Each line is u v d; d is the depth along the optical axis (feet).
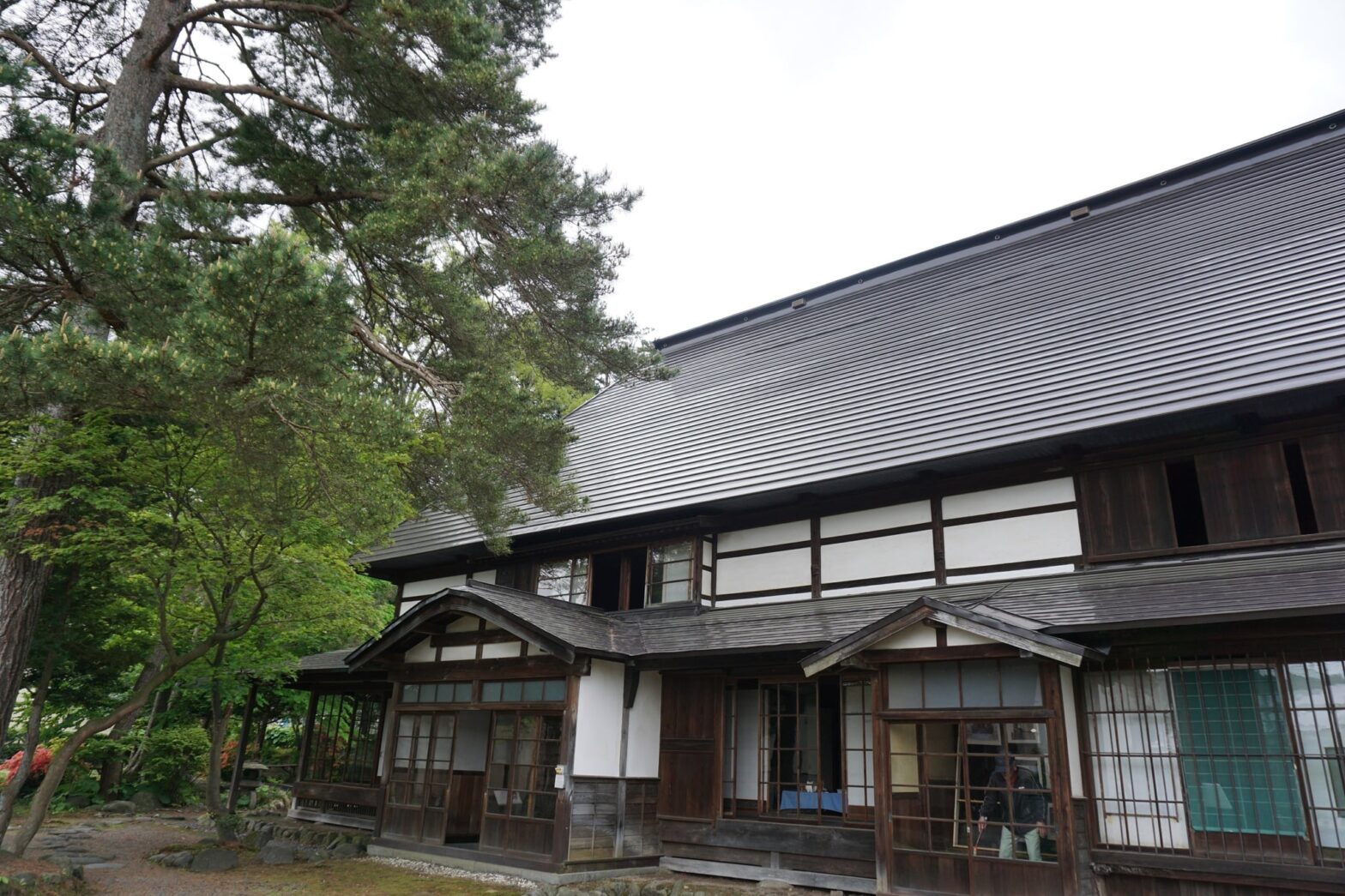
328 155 32.76
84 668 41.91
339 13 29.76
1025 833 22.80
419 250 31.04
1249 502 25.58
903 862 24.35
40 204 20.61
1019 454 29.35
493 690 34.19
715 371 50.55
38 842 36.55
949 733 25.07
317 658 46.80
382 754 41.98
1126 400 27.76
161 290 21.17
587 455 47.55
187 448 28.02
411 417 28.14
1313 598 19.99
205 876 30.35
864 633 25.34
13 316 26.27
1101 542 27.76
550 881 29.01
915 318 43.47
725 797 32.17
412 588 49.24
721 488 36.42
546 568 43.09
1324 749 20.33
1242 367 26.32
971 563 30.17
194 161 34.40
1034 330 35.96
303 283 20.18
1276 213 34.45
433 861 33.58
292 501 26.68
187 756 54.75
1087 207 43.09
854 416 36.78
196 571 29.86
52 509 25.27
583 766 30.71
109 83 31.32
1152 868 21.50
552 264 29.63
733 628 32.17
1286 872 19.93
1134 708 23.09
